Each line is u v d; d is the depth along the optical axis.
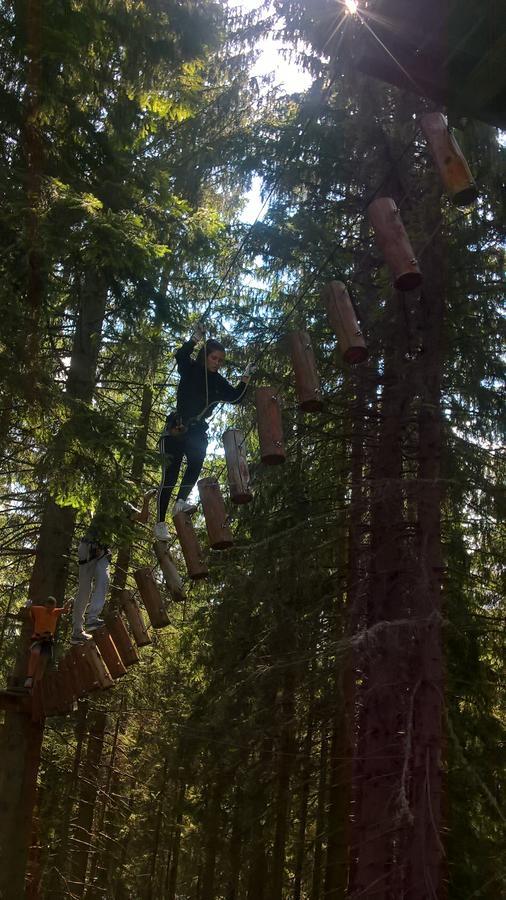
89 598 9.05
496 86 4.46
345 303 4.21
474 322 9.72
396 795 7.31
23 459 11.68
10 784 10.94
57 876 14.61
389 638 8.18
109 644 7.40
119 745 16.86
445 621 7.64
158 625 6.23
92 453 9.55
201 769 11.90
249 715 10.70
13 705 11.13
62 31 6.92
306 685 9.73
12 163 8.21
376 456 9.34
